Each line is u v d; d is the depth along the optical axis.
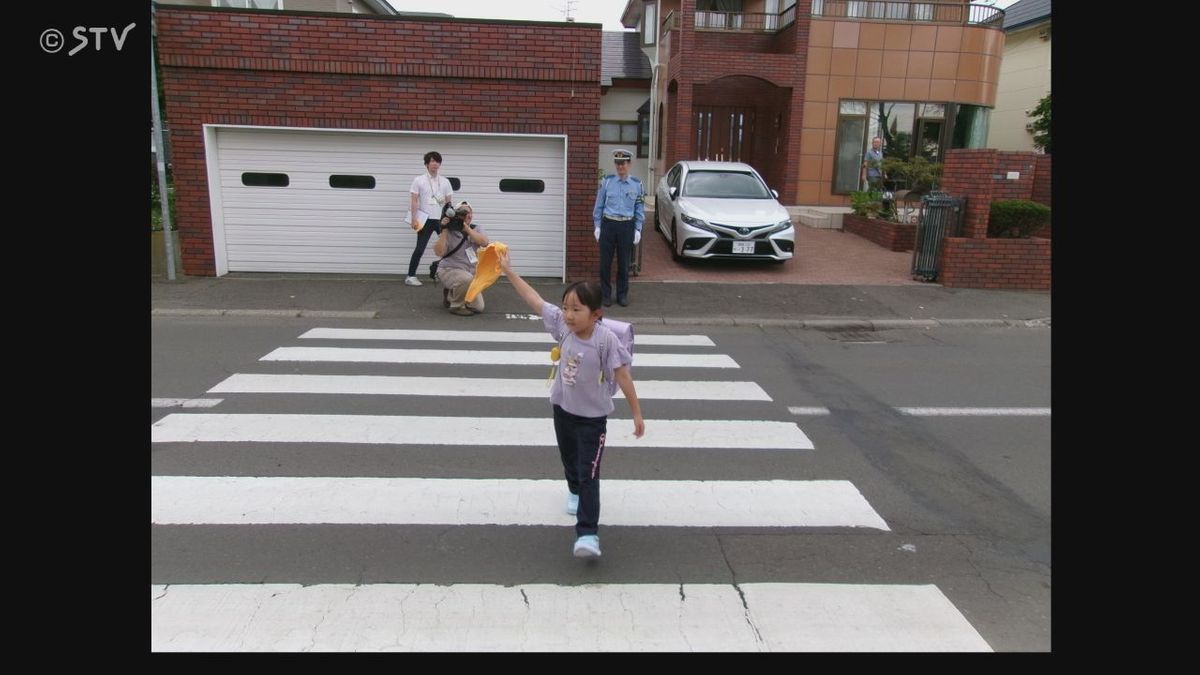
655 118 20.56
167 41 10.80
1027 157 12.75
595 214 10.16
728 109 21.27
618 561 3.83
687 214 12.51
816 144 19.83
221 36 10.84
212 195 11.38
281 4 17.55
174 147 11.16
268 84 11.05
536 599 3.48
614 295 10.73
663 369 7.60
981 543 4.12
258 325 9.05
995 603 3.55
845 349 8.66
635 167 26.00
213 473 4.73
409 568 3.71
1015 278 11.82
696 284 11.64
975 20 19.95
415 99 11.24
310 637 3.19
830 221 17.12
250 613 3.32
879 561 3.91
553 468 4.94
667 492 4.66
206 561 3.72
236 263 11.77
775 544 4.06
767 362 7.97
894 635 3.30
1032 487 4.86
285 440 5.31
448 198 10.60
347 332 8.74
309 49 10.97
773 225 12.26
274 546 3.88
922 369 7.77
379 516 4.22
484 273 4.07
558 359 3.88
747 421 6.02
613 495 4.60
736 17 21.38
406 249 11.89
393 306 10.02
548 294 10.95
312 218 11.70
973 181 11.90
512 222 11.92
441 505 4.37
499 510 4.34
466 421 5.79
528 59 11.23
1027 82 25.30
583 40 11.23
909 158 17.70
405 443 5.31
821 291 11.39
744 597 3.55
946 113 19.86
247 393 6.37
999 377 7.48
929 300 11.03
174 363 7.29
